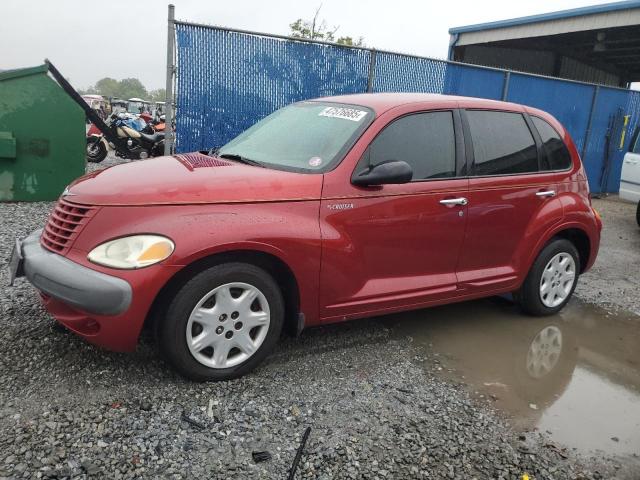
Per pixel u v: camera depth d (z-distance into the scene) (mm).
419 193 3762
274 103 7582
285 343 3850
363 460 2660
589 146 12352
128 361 3309
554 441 2998
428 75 9016
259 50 7305
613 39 15164
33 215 6684
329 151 3621
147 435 2664
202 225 2973
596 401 3492
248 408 2977
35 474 2342
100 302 2807
